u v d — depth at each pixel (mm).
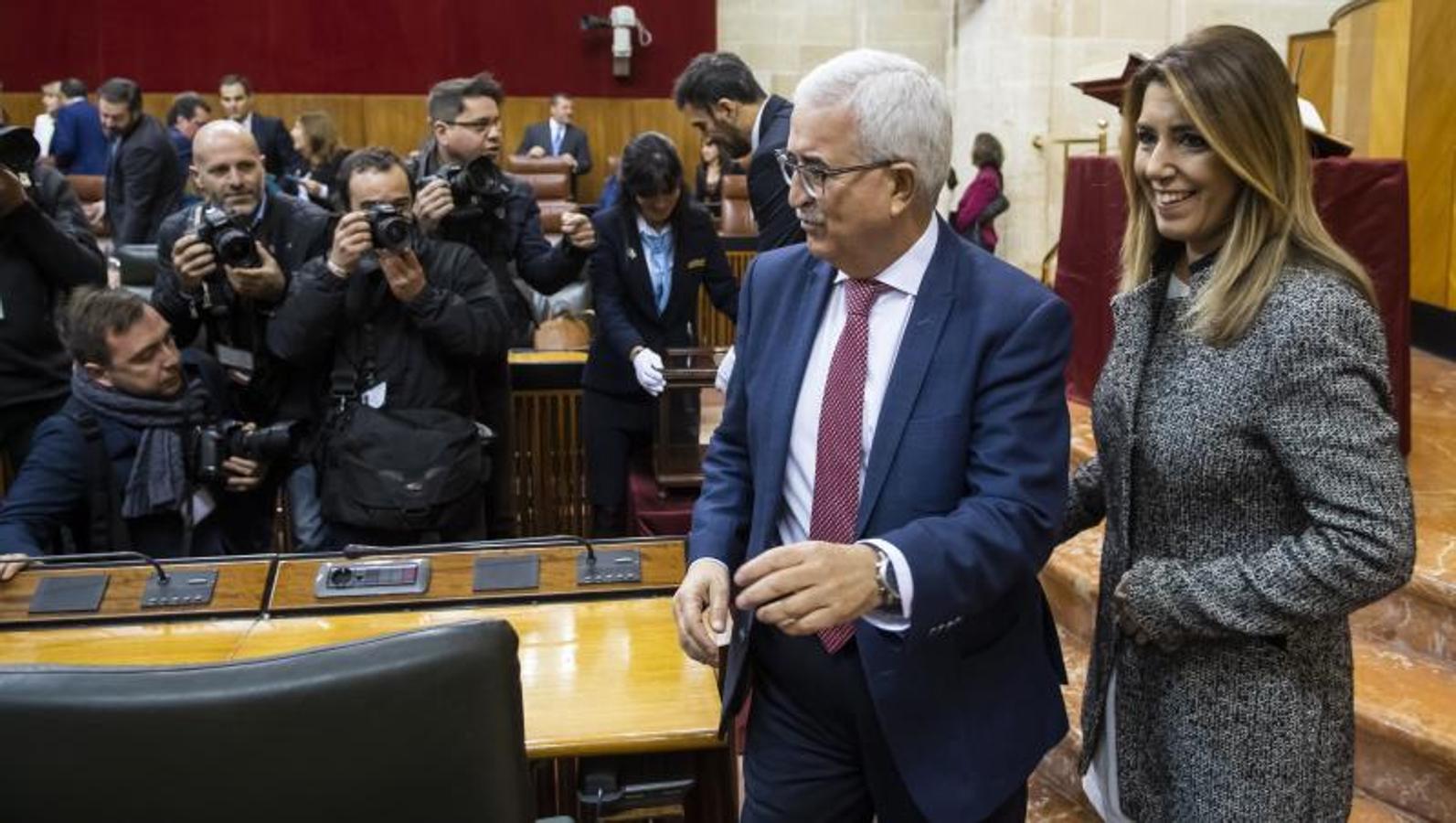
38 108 9844
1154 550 1519
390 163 2713
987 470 1428
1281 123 1410
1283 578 1365
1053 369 1456
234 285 2637
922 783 1466
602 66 10234
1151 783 1562
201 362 2613
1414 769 2164
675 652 1896
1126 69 3143
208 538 2516
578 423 3953
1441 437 3303
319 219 2930
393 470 2533
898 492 1465
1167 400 1482
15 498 2344
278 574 2055
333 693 1087
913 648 1412
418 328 2635
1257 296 1407
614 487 3680
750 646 1654
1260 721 1458
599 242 3637
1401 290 2984
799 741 1617
